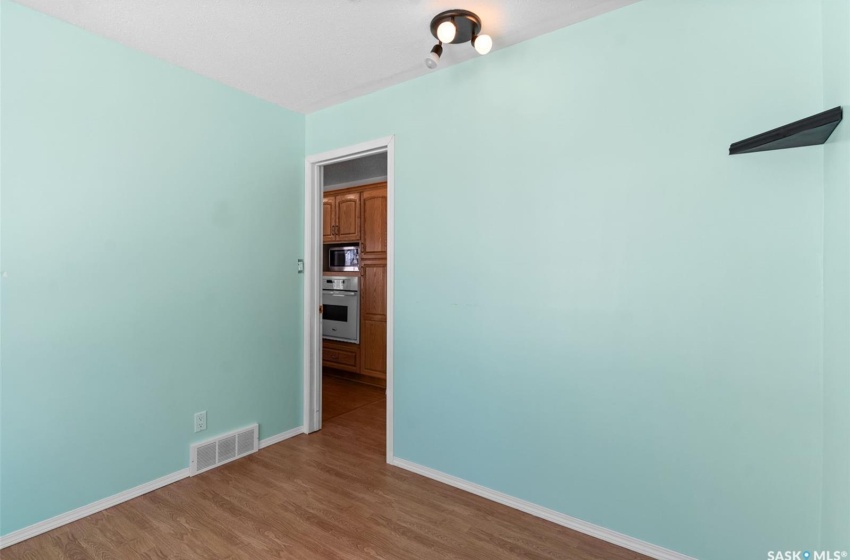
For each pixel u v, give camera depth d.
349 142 2.80
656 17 1.73
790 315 1.48
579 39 1.92
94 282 2.00
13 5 1.75
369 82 2.53
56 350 1.88
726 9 1.59
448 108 2.33
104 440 2.04
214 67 2.34
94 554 1.71
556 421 1.99
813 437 1.45
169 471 2.30
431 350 2.42
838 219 1.28
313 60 2.26
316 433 3.09
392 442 2.59
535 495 2.05
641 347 1.78
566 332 1.96
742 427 1.57
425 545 1.81
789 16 1.47
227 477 2.39
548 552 1.77
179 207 2.33
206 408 2.48
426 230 2.43
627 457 1.81
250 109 2.70
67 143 1.90
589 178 1.89
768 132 1.34
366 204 4.52
